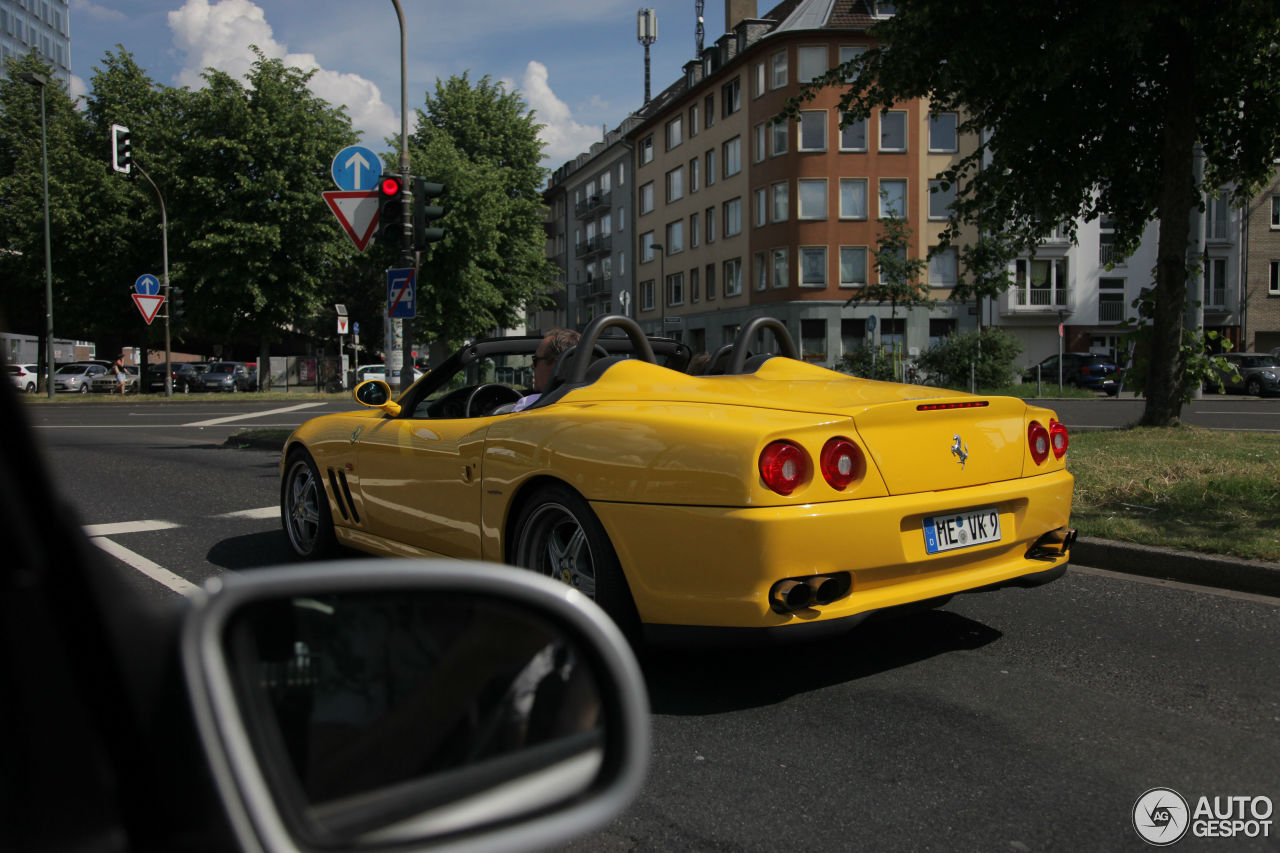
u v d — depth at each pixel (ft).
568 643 3.91
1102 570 16.65
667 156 163.84
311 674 3.57
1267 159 36.63
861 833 7.45
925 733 9.45
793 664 11.57
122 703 3.41
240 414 70.64
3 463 3.17
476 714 3.72
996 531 11.14
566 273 220.23
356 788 3.51
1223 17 29.76
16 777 2.97
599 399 11.72
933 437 10.62
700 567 9.55
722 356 15.43
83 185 107.34
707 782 8.39
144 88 115.55
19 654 3.04
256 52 104.99
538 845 3.68
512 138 126.82
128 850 3.31
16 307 113.50
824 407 10.41
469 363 15.37
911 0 32.48
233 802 3.42
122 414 71.56
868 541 9.74
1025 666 11.48
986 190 37.50
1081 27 28.94
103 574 3.54
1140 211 39.04
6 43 232.94
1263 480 21.67
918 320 129.49
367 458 14.87
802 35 126.52
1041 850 7.17
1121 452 27.71
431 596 3.75
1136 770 8.57
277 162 104.99
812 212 128.57
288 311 105.50
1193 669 11.32
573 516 10.73
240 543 19.39
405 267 36.14
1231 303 131.75
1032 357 137.28
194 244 100.32
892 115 127.75
